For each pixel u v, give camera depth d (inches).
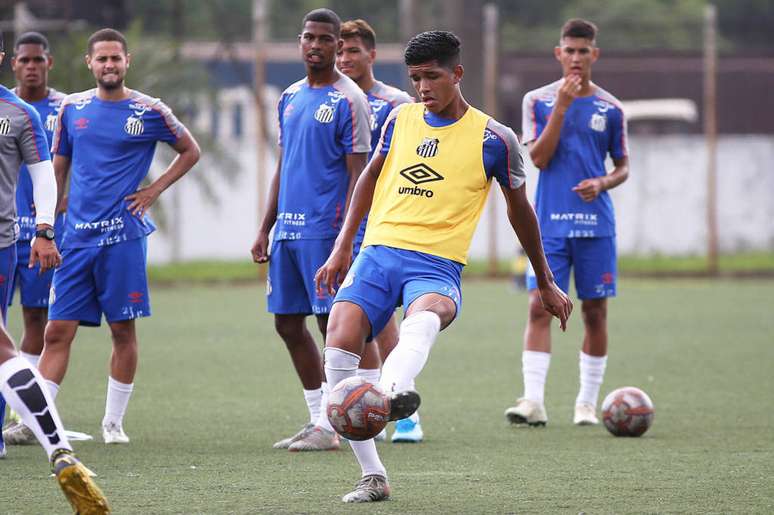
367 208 681.0
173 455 826.2
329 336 637.9
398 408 570.9
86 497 559.8
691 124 3459.6
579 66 1018.7
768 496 679.1
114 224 890.1
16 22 2433.6
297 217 878.4
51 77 2399.1
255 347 1523.1
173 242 2945.4
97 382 1220.5
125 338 899.4
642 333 1706.4
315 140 876.6
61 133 908.0
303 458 813.9
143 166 908.0
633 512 633.0
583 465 788.6
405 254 649.0
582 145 1023.6
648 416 919.0
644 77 3481.8
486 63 2721.5
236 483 716.0
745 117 3486.7
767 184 3134.8
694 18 4067.4
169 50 2664.9
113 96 902.4
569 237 1019.9
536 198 1039.6
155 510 632.4
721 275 2765.7
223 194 2970.0
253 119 3161.9
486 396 1152.8
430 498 669.3
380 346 942.4
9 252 750.5
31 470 754.2
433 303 631.2
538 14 4220.0
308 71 887.7
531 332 1006.4
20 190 967.6
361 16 4173.2
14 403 593.6
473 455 834.8
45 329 962.7
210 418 1006.4
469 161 654.5
